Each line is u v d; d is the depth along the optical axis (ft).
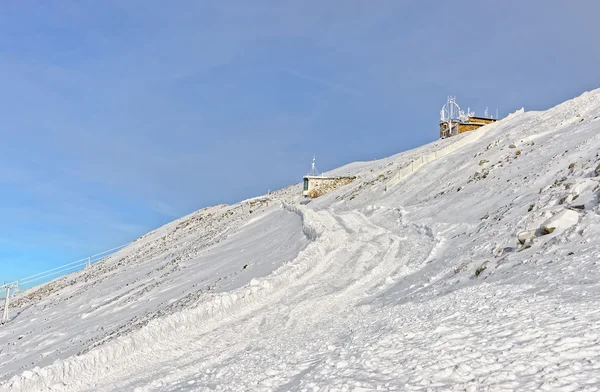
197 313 61.16
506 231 59.77
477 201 85.46
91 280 205.87
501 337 27.20
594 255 39.99
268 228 148.36
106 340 70.69
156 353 54.08
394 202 118.83
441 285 52.08
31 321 148.25
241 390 32.07
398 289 58.34
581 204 53.57
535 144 102.47
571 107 121.29
